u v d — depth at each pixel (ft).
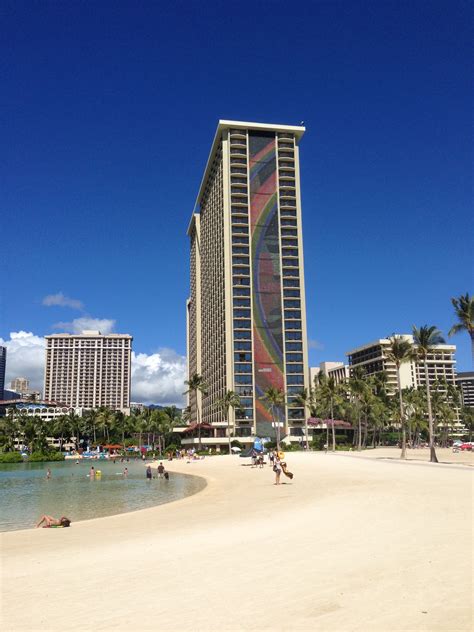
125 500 125.29
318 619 25.39
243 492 116.06
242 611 27.40
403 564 34.88
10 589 35.14
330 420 452.35
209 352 578.66
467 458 242.58
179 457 379.96
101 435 599.16
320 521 59.21
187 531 62.23
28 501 125.59
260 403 469.57
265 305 493.36
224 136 524.93
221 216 526.98
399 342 246.68
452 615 24.80
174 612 27.96
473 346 185.88
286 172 537.65
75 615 28.48
